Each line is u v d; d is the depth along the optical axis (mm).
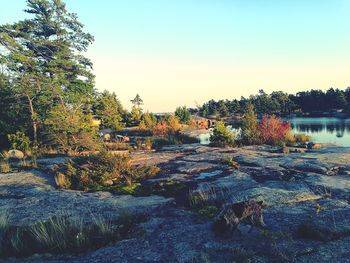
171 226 7387
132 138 31875
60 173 12711
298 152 17953
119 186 11445
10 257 6395
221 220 6566
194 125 51438
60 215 8406
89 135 22234
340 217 7316
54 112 21953
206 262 5465
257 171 12672
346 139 29250
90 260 6012
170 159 16672
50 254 6418
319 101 105688
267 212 7844
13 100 24094
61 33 32312
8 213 8672
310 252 5680
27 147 21297
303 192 9414
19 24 30750
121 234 7199
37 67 27422
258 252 5758
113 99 57625
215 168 13695
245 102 108375
